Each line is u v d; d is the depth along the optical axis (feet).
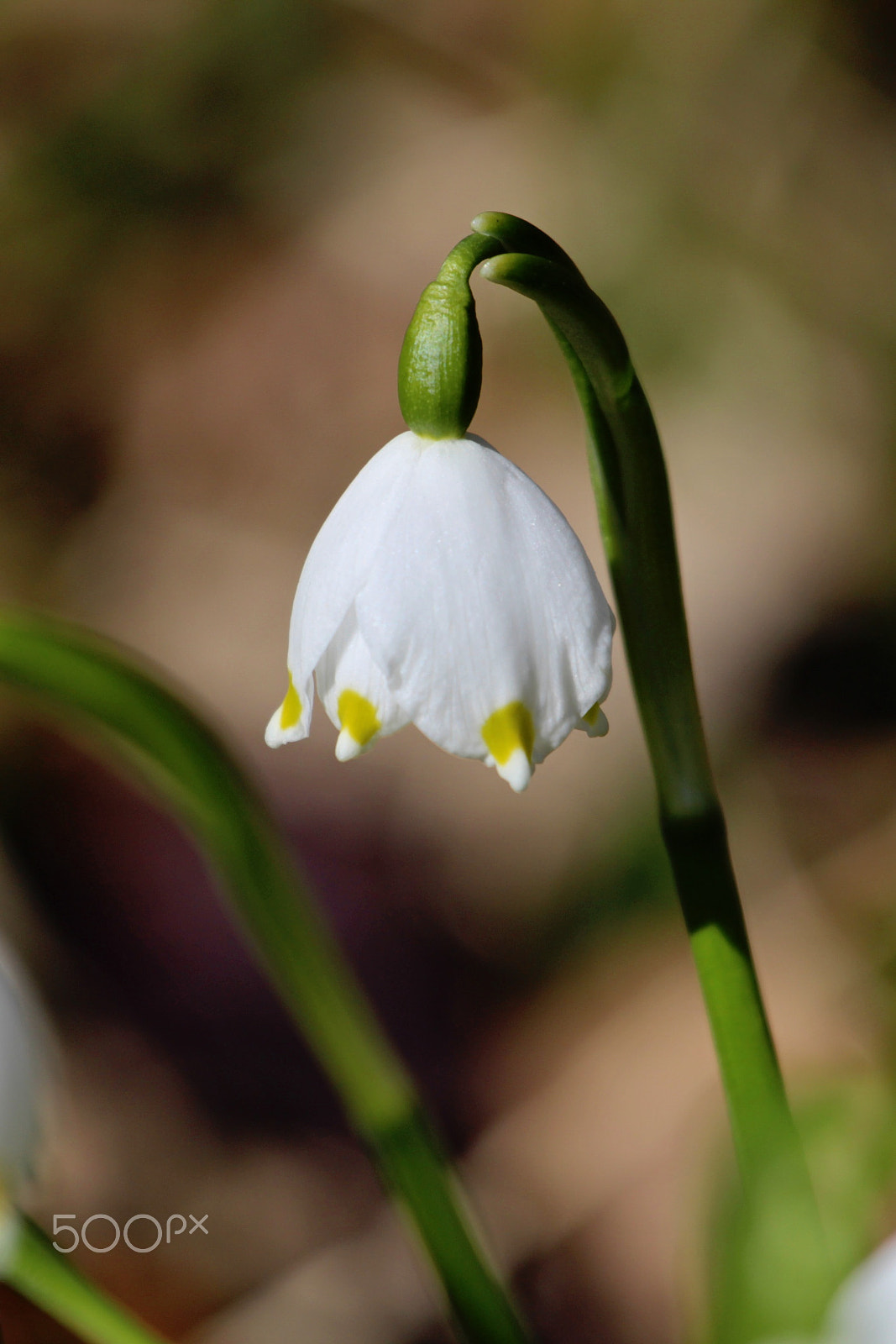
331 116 2.89
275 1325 1.52
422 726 0.90
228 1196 1.68
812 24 2.64
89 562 2.57
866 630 2.23
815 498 2.30
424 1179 0.95
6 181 2.84
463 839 2.10
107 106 2.88
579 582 0.91
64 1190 1.63
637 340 2.45
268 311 2.79
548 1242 1.58
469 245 0.91
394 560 0.91
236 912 0.96
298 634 0.92
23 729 2.23
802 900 1.90
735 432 2.37
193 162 2.89
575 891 2.00
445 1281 0.95
